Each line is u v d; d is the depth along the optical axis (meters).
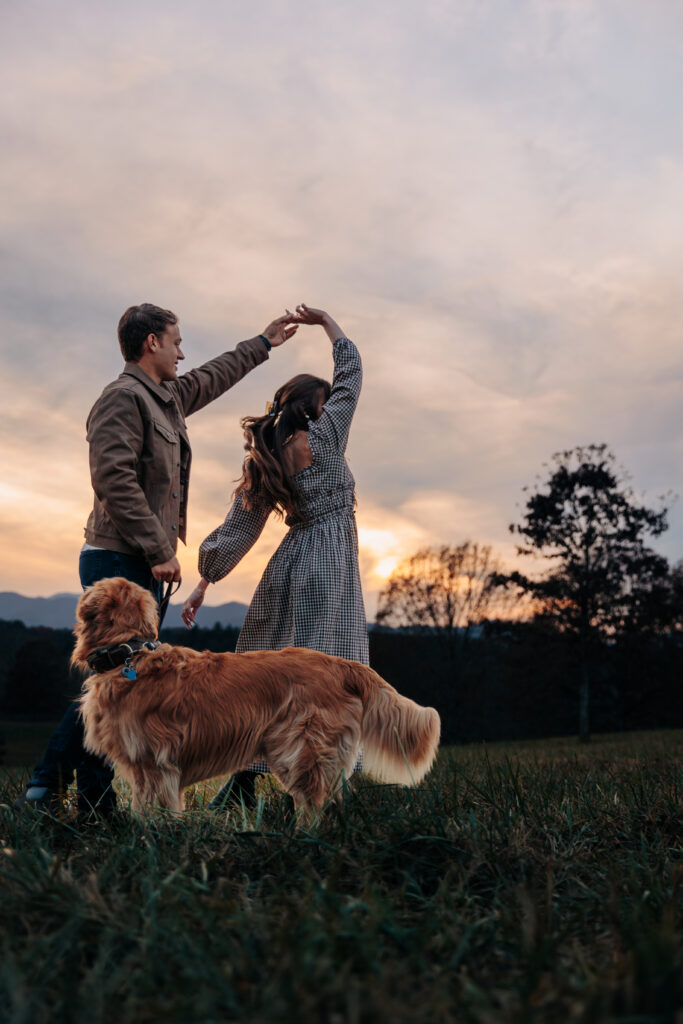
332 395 4.23
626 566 30.92
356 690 3.52
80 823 3.17
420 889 2.36
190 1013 1.55
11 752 24.23
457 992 1.71
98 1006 1.61
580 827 3.14
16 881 2.27
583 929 2.11
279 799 3.56
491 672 41.72
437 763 5.24
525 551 32.06
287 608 4.09
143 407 3.86
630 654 35.59
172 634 64.75
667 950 1.63
